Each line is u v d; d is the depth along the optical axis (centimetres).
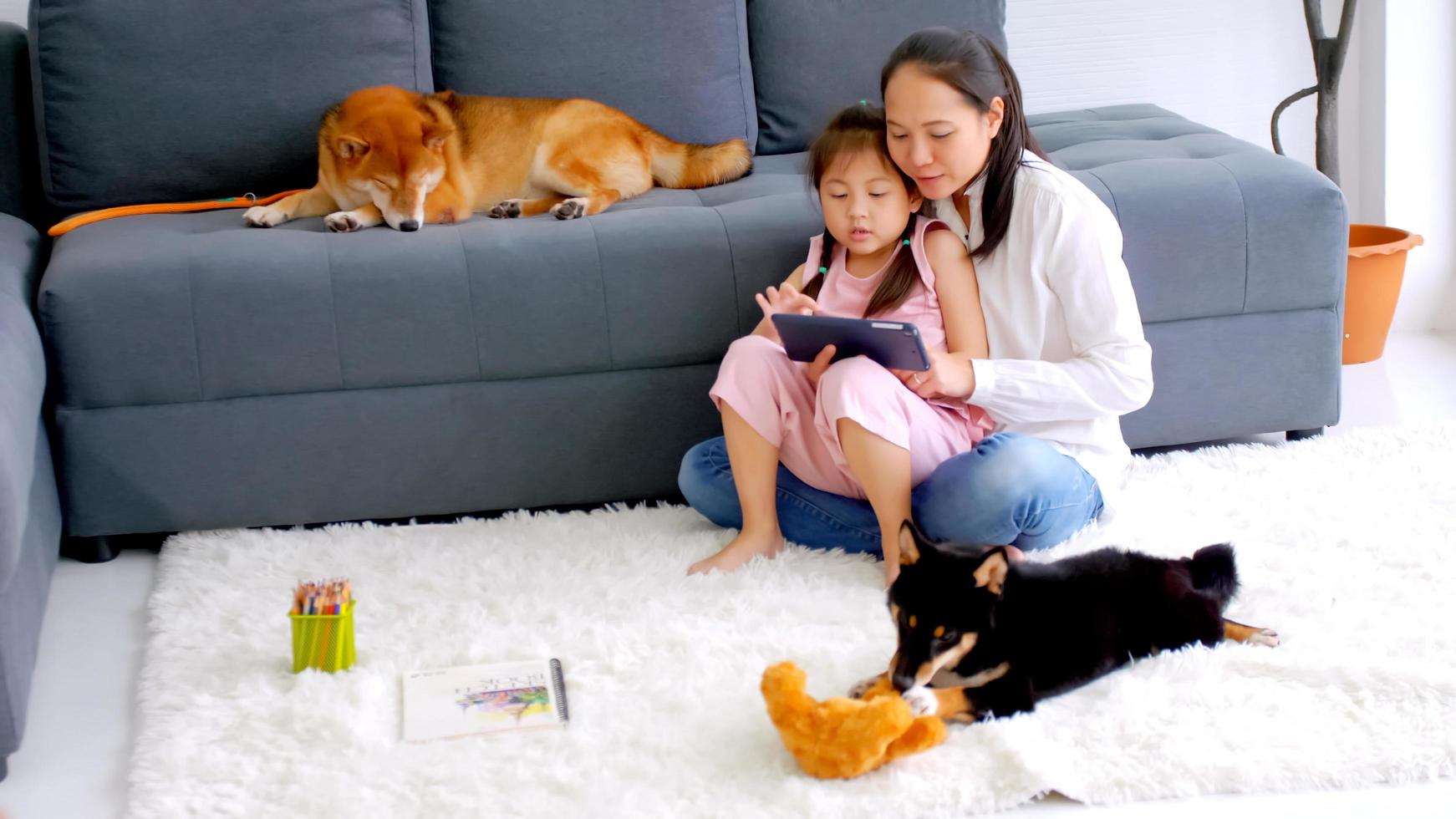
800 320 178
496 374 217
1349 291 276
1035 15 323
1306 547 193
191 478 212
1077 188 187
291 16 258
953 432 189
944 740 146
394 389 216
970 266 192
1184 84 331
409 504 220
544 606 184
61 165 254
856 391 179
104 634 189
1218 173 224
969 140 178
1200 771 140
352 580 195
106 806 149
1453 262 311
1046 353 192
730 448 193
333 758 149
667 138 270
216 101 255
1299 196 222
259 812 141
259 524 217
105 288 204
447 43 273
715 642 169
